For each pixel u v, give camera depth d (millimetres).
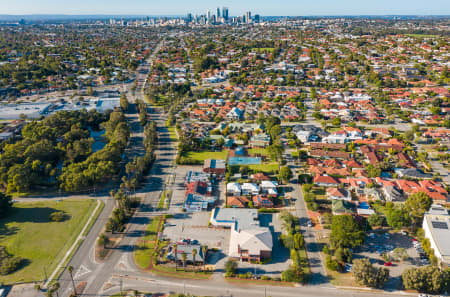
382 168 142375
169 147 177875
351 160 150500
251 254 91125
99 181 135875
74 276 87250
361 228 99312
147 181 139750
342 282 84812
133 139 189500
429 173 142500
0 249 95500
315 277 86500
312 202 117812
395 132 192125
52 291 77500
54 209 117750
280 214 112125
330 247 97562
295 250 94750
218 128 198750
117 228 105250
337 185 132125
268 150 164875
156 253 94875
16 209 117375
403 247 97625
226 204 121375
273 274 87688
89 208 118875
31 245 98688
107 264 91688
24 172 126875
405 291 81938
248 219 107938
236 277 86625
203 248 95375
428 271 80188
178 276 87375
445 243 91750
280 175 134625
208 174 142625
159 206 120562
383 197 124375
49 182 135875
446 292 80562
